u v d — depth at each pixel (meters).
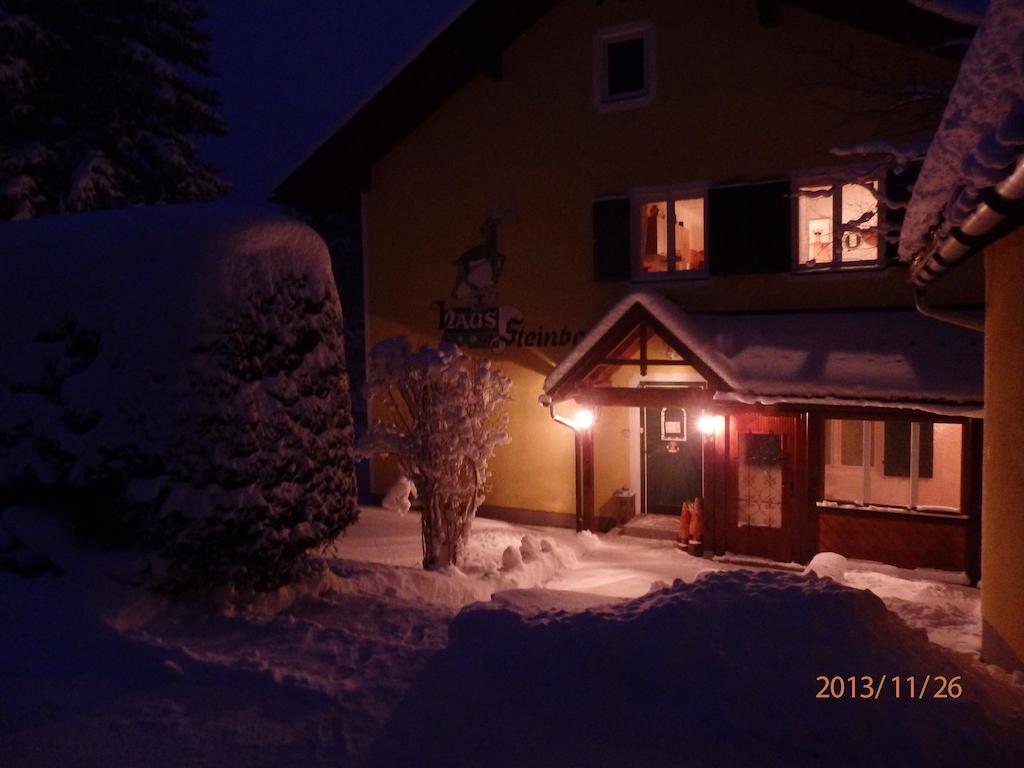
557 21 13.27
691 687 4.20
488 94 13.91
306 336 6.70
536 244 13.71
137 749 3.90
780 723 3.92
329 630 5.70
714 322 12.05
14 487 6.16
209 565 5.97
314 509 6.62
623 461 13.72
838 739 3.81
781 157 11.82
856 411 10.46
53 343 6.21
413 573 8.24
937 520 10.20
